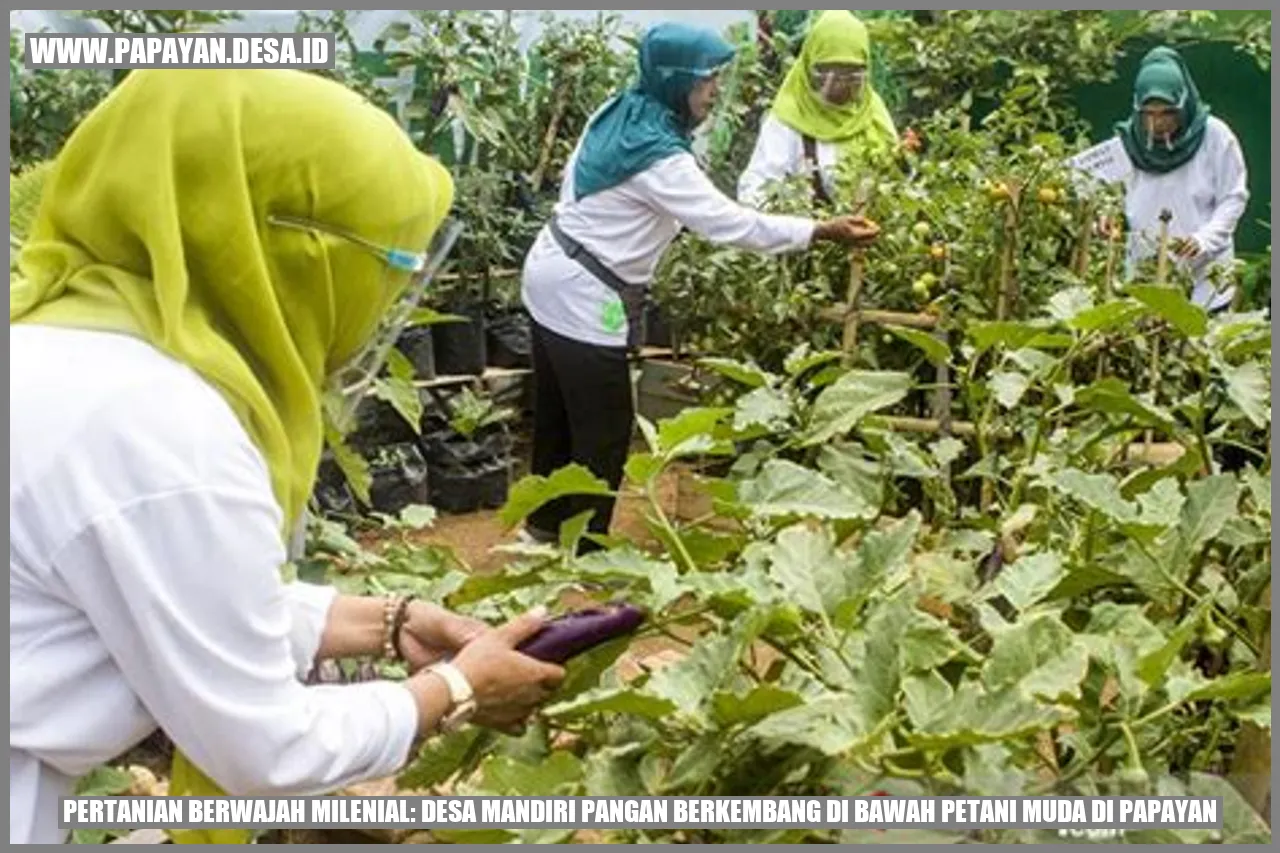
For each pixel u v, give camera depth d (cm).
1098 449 204
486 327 562
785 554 138
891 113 669
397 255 139
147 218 129
